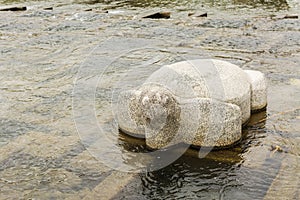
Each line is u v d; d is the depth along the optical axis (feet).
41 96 21.09
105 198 15.46
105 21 34.50
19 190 15.89
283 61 23.77
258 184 15.72
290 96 20.22
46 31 31.76
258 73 19.30
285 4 40.19
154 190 15.67
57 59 25.29
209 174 16.19
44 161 16.97
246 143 17.43
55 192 15.75
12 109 20.10
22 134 18.39
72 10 40.09
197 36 28.45
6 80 22.86
